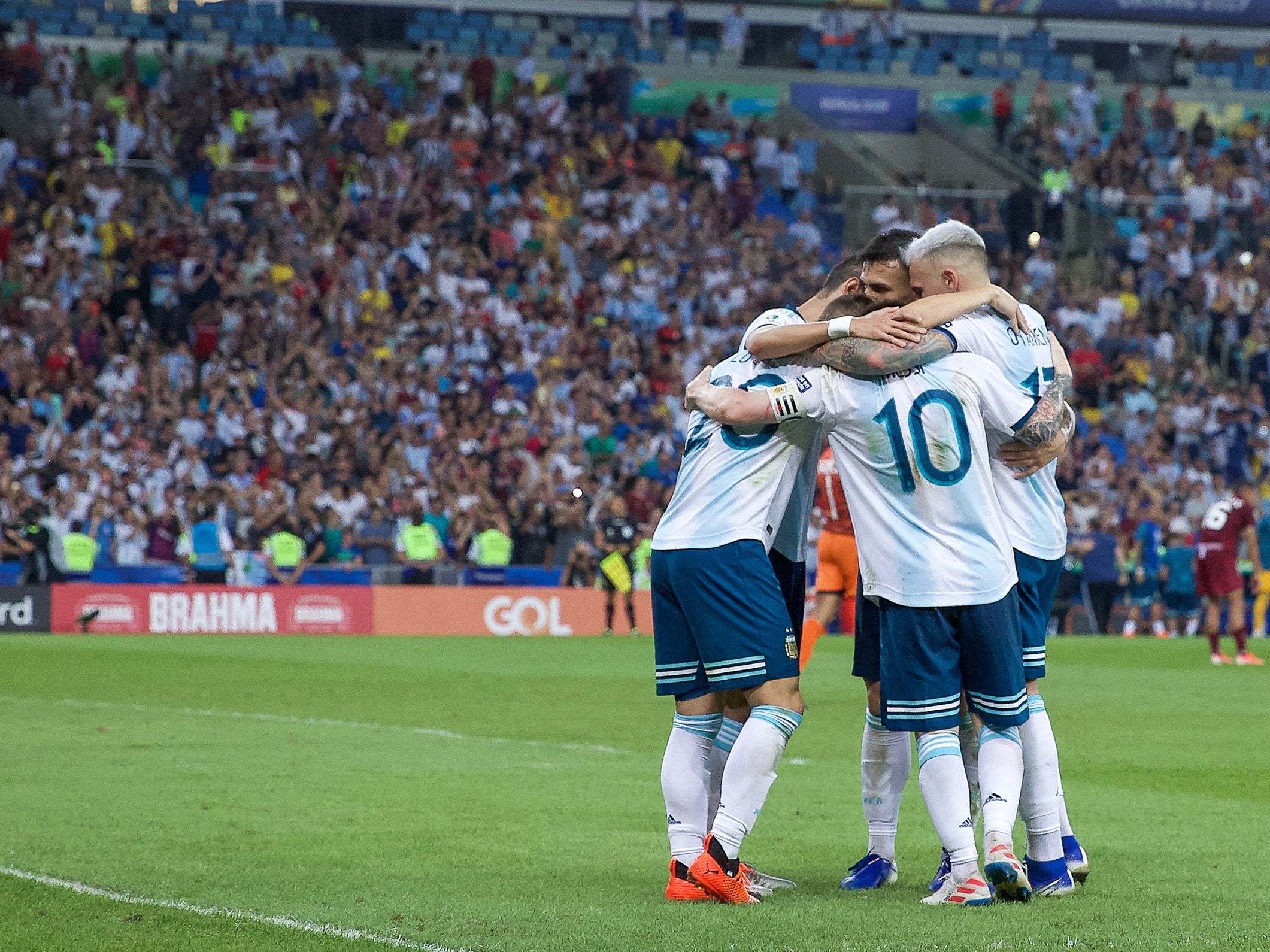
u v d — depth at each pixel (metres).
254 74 113.62
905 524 18.41
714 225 117.06
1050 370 19.47
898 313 18.31
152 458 86.75
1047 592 20.05
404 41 124.81
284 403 92.00
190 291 98.69
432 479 90.31
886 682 18.58
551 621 84.31
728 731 20.14
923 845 22.77
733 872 18.19
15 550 81.00
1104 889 19.05
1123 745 35.84
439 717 40.97
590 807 25.67
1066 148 127.94
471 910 17.55
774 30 132.25
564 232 110.62
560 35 127.94
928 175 129.88
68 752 32.53
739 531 18.66
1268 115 138.00
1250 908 17.69
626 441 95.62
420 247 105.50
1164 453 103.56
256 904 17.89
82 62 110.44
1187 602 86.81
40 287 95.50
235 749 33.25
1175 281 117.50
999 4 134.12
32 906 17.84
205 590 80.88
